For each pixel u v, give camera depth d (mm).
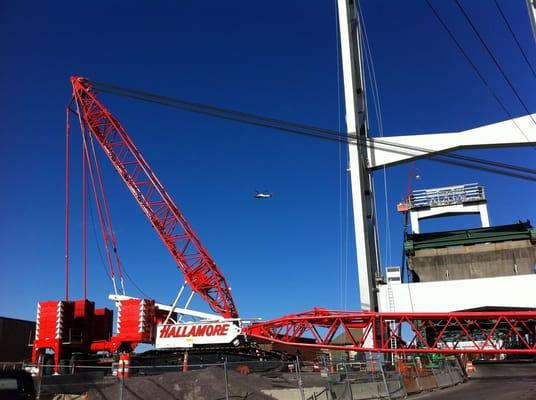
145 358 49906
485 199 110000
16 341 63656
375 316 50938
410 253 90688
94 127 72812
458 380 50438
